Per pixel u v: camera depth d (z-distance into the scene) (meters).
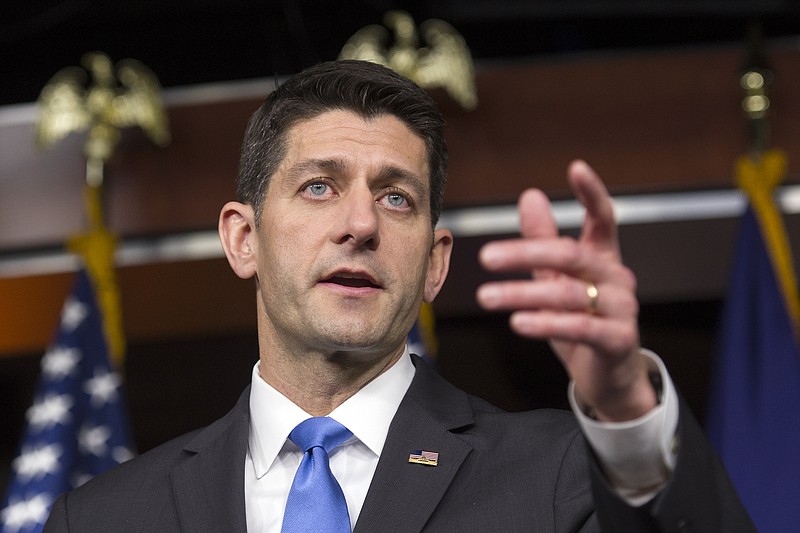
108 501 3.55
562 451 3.31
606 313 2.33
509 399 7.93
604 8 8.09
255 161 3.62
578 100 8.16
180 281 8.12
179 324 8.10
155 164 8.21
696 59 8.18
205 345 8.21
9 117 8.26
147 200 8.18
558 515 3.16
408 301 3.38
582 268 2.29
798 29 8.20
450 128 8.12
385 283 3.32
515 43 8.27
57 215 8.19
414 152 3.52
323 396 3.46
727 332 6.85
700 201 8.16
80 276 7.37
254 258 3.67
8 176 8.23
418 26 8.09
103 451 6.97
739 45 8.21
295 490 3.26
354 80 3.57
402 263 3.36
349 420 3.41
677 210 8.14
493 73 8.19
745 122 8.09
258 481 3.45
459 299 7.92
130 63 8.12
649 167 8.09
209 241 8.28
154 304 8.11
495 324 7.96
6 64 8.22
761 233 7.04
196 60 8.29
